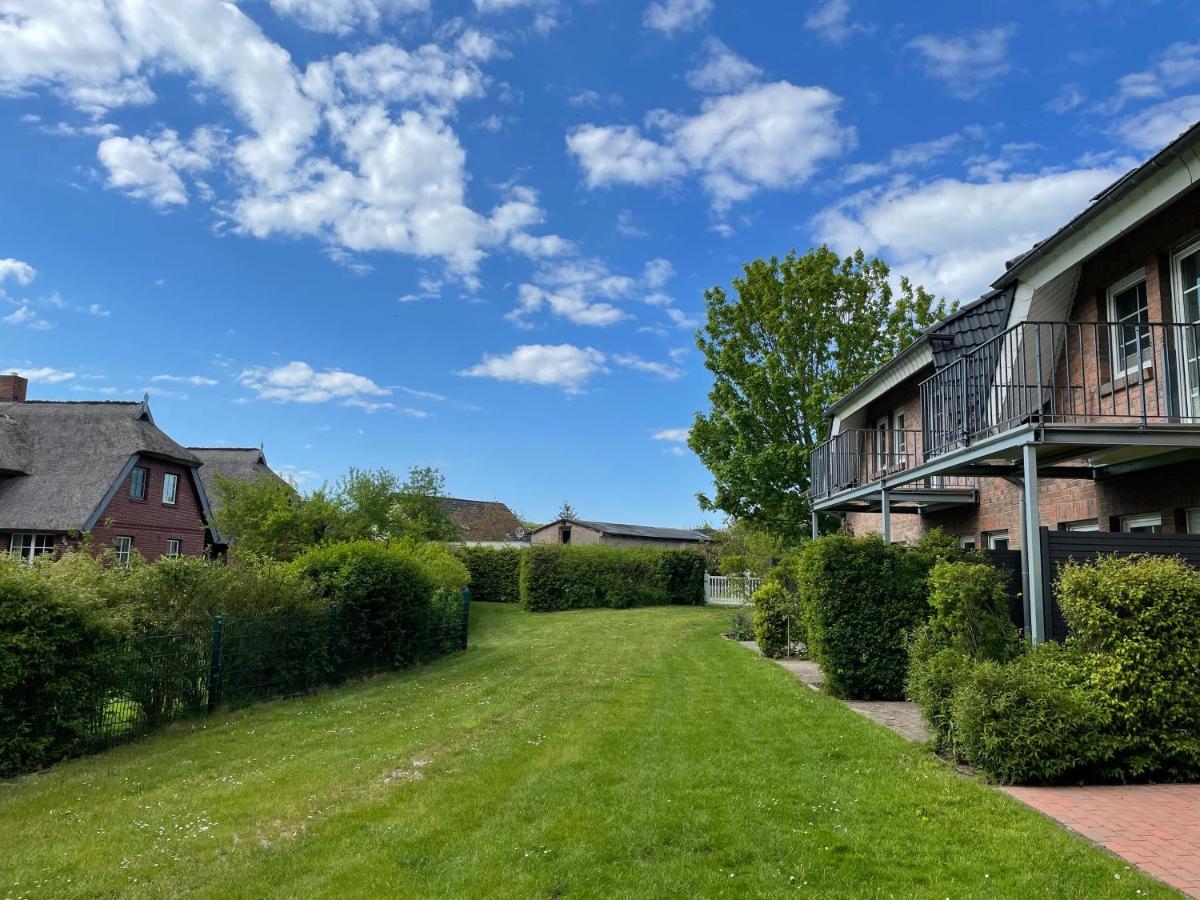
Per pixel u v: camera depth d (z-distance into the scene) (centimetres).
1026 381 979
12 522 2448
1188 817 513
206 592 1040
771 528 2391
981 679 635
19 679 700
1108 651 634
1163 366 802
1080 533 779
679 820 520
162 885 438
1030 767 593
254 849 490
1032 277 997
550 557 3183
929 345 1267
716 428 2491
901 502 1386
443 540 3697
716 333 2558
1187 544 762
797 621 1509
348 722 929
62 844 508
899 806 538
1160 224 883
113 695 831
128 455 2669
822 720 856
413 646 1489
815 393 2367
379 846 487
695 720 874
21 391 3155
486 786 619
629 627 2339
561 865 448
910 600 1016
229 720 955
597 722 876
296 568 1323
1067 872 417
